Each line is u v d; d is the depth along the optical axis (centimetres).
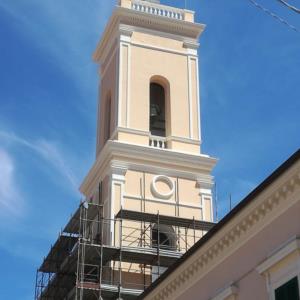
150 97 4203
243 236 2139
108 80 4300
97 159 3931
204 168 3925
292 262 1903
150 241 3616
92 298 3438
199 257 2336
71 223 3716
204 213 3822
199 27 4322
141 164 3822
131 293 3356
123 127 3912
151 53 4200
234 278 2155
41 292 3959
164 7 4344
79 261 3428
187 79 4203
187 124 4059
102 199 3816
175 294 2492
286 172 1922
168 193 3806
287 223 1950
